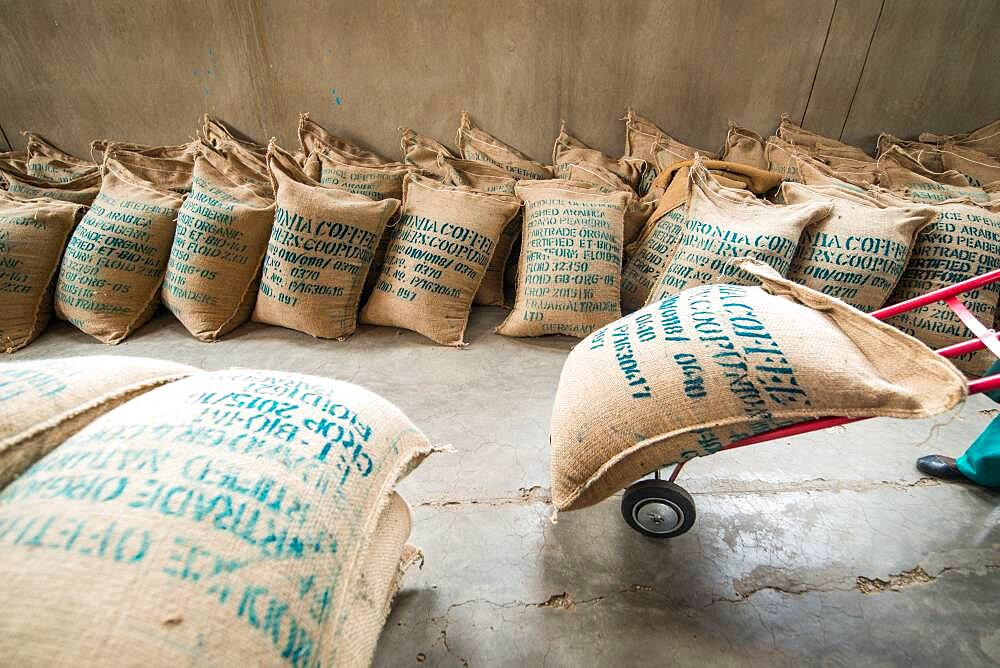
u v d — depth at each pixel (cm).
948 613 127
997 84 273
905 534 147
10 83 302
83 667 51
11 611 53
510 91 288
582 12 262
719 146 298
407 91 292
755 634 123
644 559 141
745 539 146
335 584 74
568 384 130
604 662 117
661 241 245
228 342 246
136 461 69
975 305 201
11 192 271
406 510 105
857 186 234
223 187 241
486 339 248
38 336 254
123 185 252
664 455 118
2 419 74
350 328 248
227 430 78
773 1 254
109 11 276
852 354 104
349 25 272
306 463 79
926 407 92
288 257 226
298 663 66
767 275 127
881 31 260
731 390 108
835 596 131
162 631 55
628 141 293
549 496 160
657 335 119
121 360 96
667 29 264
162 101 306
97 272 238
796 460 173
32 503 63
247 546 66
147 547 60
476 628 124
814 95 279
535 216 243
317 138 297
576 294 228
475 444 181
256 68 290
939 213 201
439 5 264
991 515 152
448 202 237
